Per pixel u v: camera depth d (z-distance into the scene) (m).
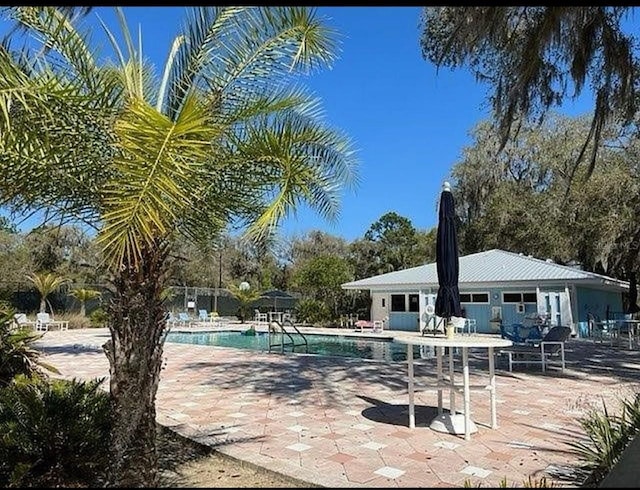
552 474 4.13
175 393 7.93
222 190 5.12
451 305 5.79
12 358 7.09
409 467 4.36
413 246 37.84
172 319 25.95
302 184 4.74
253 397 7.59
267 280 34.19
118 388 4.46
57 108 4.11
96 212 4.90
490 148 22.55
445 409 6.63
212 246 6.43
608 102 8.12
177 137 3.49
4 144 4.05
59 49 4.44
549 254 22.84
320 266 29.62
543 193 22.12
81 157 4.48
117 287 4.59
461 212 23.69
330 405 6.98
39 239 26.28
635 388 8.06
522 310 20.02
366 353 16.34
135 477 3.96
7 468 4.05
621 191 17.80
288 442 5.13
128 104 4.12
